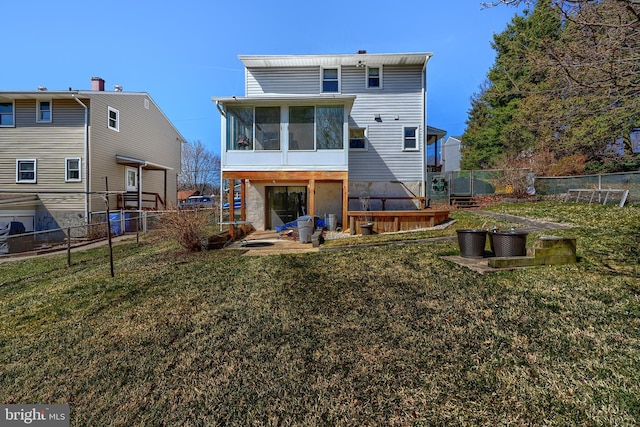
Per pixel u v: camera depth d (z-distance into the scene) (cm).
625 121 827
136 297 459
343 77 1305
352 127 1298
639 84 341
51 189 1408
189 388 248
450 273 473
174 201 2175
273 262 626
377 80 1310
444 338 291
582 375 228
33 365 294
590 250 534
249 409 221
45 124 1410
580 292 369
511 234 497
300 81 1315
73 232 1395
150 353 303
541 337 281
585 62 339
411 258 577
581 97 396
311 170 995
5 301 492
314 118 994
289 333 321
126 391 251
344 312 362
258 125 995
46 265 810
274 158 995
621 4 281
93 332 354
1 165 1410
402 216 948
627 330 281
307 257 660
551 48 364
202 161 4519
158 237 1070
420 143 1291
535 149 1534
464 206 1301
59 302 457
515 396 213
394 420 202
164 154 2039
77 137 1409
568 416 194
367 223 933
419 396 221
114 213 1447
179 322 366
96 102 1448
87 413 231
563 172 1397
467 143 2533
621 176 998
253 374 259
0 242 1123
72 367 288
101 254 922
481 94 2408
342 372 252
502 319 319
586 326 294
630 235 592
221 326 348
